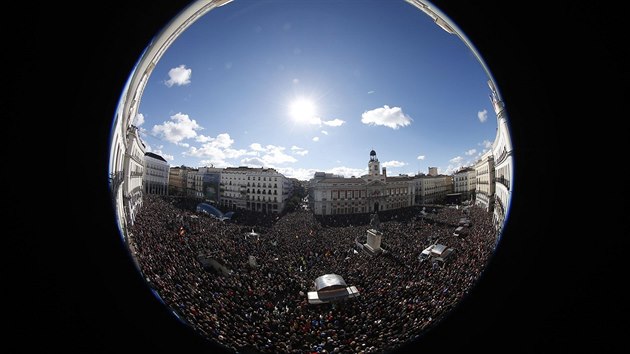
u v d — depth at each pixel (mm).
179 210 81438
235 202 152875
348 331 20125
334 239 67562
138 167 47031
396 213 129750
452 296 20562
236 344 16047
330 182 140000
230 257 38750
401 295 25969
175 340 6926
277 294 30422
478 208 79938
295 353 17250
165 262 27594
